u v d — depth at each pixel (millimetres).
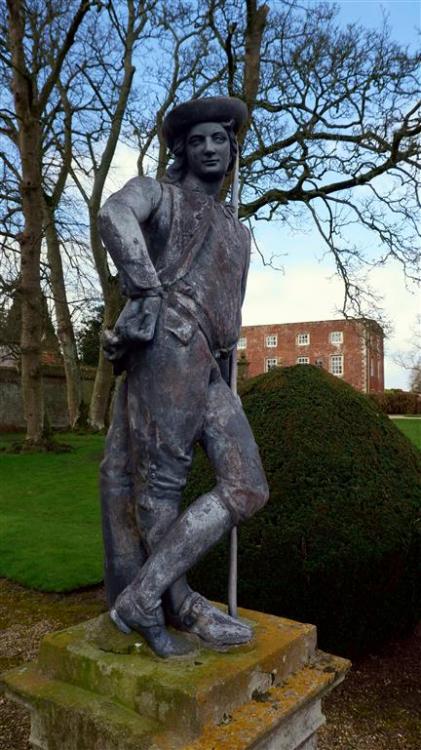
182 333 1731
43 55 11812
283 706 1667
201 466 3623
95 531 6105
